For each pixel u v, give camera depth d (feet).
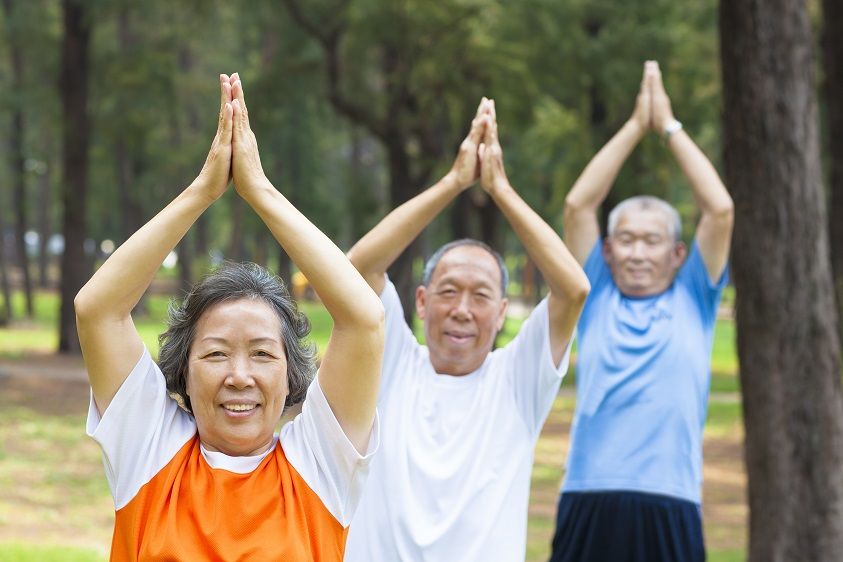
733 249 26.89
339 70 84.84
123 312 10.41
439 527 14.11
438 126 95.86
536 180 114.21
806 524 26.48
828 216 42.37
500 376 15.01
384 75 88.48
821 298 26.50
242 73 127.24
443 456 14.43
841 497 26.58
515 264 241.55
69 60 91.86
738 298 26.94
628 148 20.51
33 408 65.31
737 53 26.30
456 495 14.25
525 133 95.86
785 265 26.27
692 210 125.08
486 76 83.56
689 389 18.98
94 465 48.73
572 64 80.53
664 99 20.48
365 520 14.38
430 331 15.24
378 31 81.20
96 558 31.09
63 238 93.86
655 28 76.95
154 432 10.43
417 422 14.67
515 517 14.44
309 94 93.20
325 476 10.56
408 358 15.47
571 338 14.93
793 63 26.16
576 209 20.40
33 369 82.07
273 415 10.38
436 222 138.72
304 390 10.96
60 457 50.31
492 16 81.05
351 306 10.48
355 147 133.90
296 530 10.16
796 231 26.27
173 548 9.91
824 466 26.48
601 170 20.43
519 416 14.79
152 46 98.17
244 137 10.52
